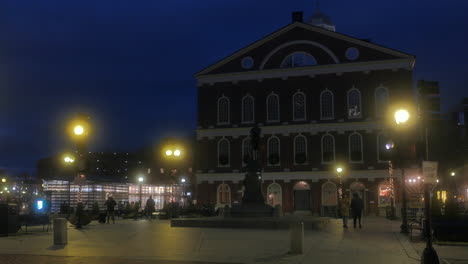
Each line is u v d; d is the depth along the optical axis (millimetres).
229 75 62875
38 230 29734
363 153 58531
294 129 60500
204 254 17188
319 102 60156
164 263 15047
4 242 21203
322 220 31719
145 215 46906
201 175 62406
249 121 61906
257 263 15211
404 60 58125
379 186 57531
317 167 59500
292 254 17250
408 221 33406
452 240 21328
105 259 15836
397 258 16594
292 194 59812
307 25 61062
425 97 15391
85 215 31453
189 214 46625
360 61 59281
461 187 66875
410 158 53438
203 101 63438
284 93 61188
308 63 60938
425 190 14047
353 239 23047
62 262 15109
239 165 61594
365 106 58938
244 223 29578
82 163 23344
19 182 74250
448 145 71500
